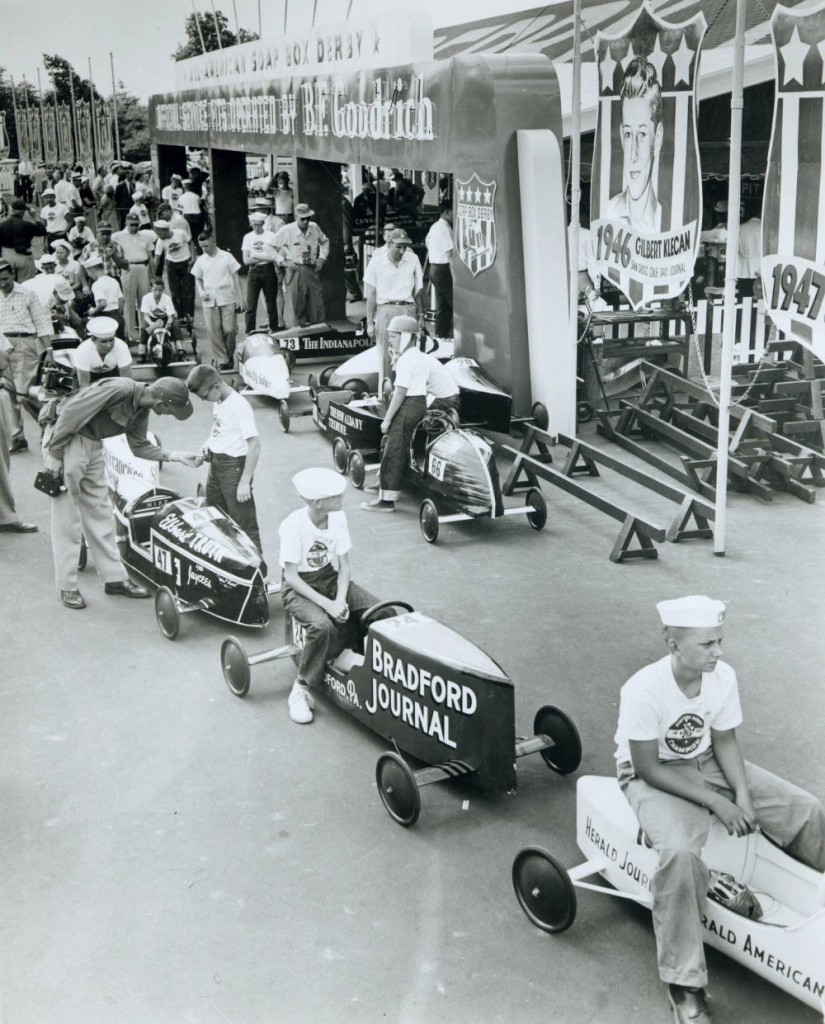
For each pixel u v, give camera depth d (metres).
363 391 12.77
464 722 5.45
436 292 15.66
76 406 7.86
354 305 20.36
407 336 10.13
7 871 5.20
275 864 5.21
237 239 22.55
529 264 12.29
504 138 12.05
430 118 13.45
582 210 15.88
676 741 4.41
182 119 23.92
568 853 5.23
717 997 4.29
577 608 8.09
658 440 12.20
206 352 17.59
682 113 9.55
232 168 22.17
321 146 16.70
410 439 9.99
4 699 6.91
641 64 10.02
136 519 8.46
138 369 15.70
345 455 11.27
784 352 12.34
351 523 10.02
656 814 4.25
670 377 12.12
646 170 10.20
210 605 7.73
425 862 5.20
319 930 4.74
